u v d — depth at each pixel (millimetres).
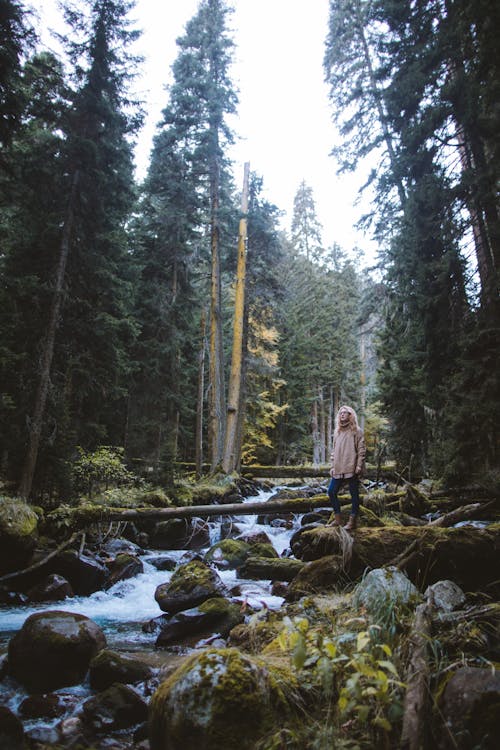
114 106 13656
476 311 11523
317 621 4520
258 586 7848
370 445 41000
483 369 10438
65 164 12773
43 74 12883
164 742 2730
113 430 21625
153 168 22062
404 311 16234
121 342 16875
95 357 15258
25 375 11828
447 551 6238
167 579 9352
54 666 4676
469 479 11203
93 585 8570
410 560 6180
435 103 13641
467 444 10750
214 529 14211
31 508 9508
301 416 36531
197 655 3090
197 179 22859
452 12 12070
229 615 6234
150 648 5773
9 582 8297
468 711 2486
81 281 13742
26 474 10742
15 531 8133
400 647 3152
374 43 18000
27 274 13109
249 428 31531
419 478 15602
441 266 12375
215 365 21297
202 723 2615
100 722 3779
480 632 3393
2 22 9492
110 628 6699
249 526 14523
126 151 14727
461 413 10664
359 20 19969
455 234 12539
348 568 6496
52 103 12664
